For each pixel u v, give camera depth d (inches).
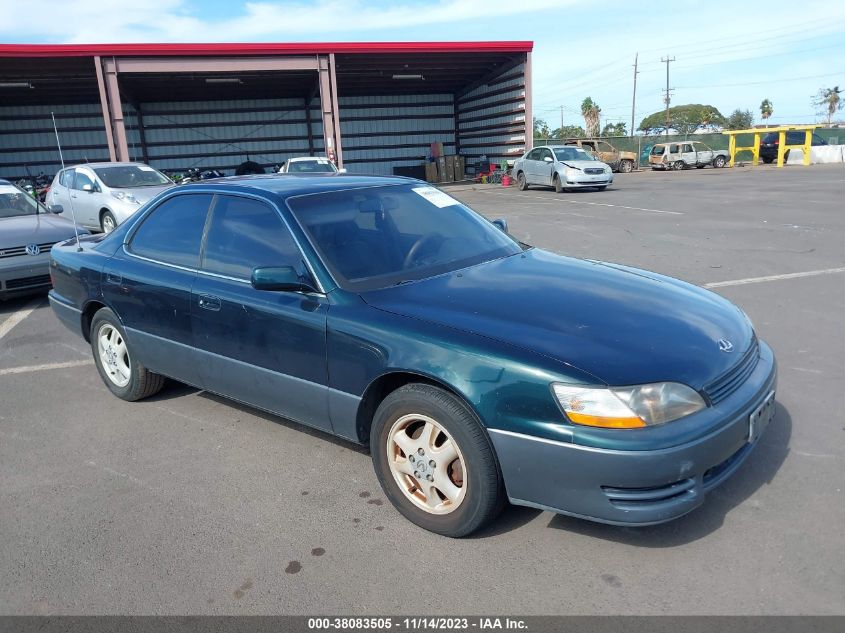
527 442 104.4
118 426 172.4
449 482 116.6
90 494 138.6
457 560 112.2
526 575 107.4
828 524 116.6
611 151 1358.3
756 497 125.9
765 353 131.0
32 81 962.7
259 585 107.8
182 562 114.6
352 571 110.5
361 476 142.3
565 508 105.8
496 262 150.3
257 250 146.3
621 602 100.2
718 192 732.7
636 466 99.0
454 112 1315.2
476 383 107.7
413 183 171.9
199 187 165.6
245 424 170.4
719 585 102.7
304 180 164.2
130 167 522.3
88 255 188.9
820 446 143.9
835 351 202.2
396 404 118.6
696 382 105.8
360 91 1222.3
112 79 836.6
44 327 274.5
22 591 108.6
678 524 118.9
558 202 700.0
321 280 132.3
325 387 130.7
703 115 3730.3
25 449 160.7
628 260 352.5
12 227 318.7
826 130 1563.7
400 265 140.9
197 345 156.4
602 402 100.3
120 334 180.1
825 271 307.4
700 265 333.1
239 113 1200.2
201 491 138.2
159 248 169.6
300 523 125.2
